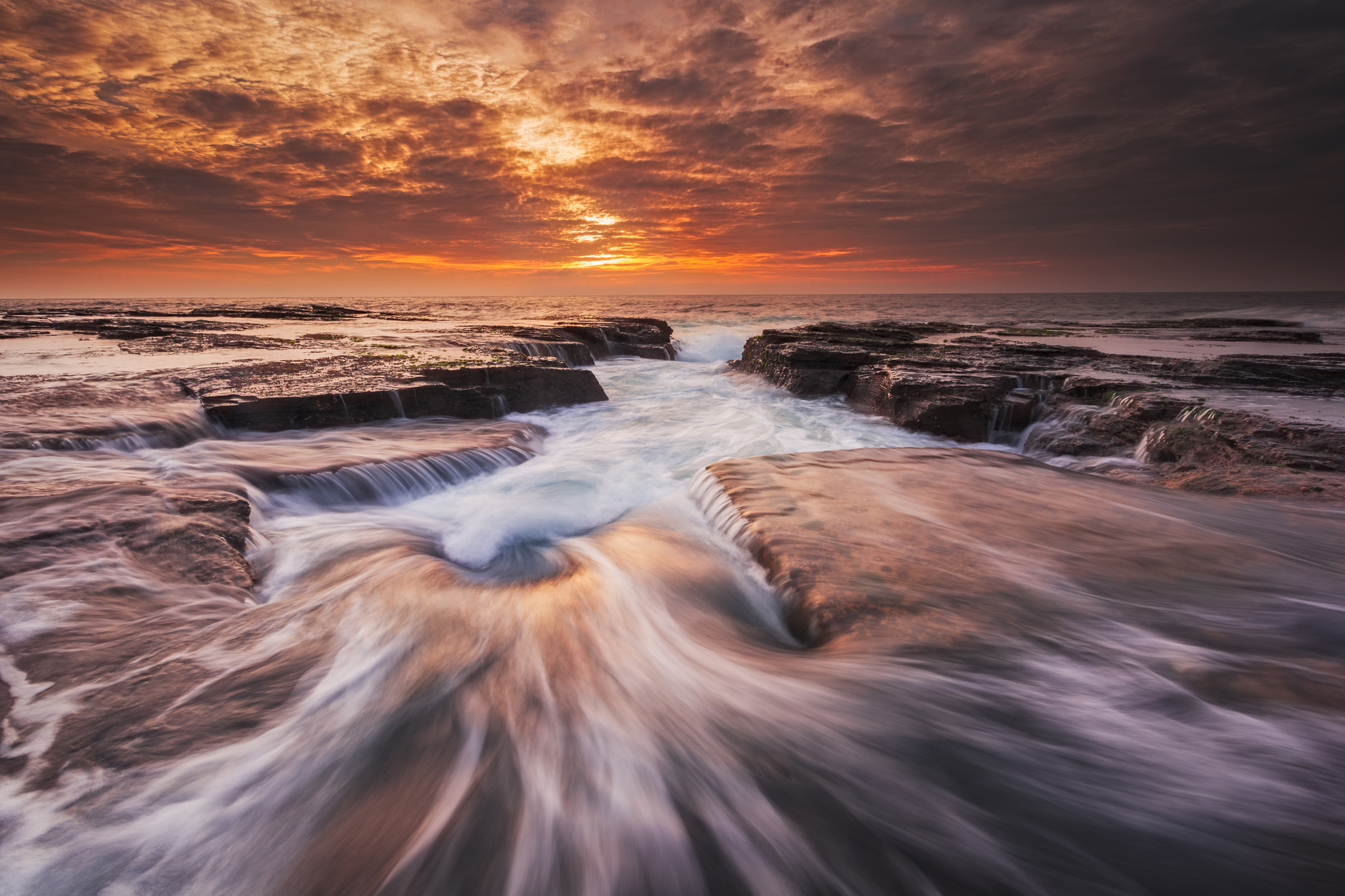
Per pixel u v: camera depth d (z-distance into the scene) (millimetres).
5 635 3729
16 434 7613
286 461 8266
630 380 22375
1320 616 4016
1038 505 6273
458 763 2875
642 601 4766
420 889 2242
